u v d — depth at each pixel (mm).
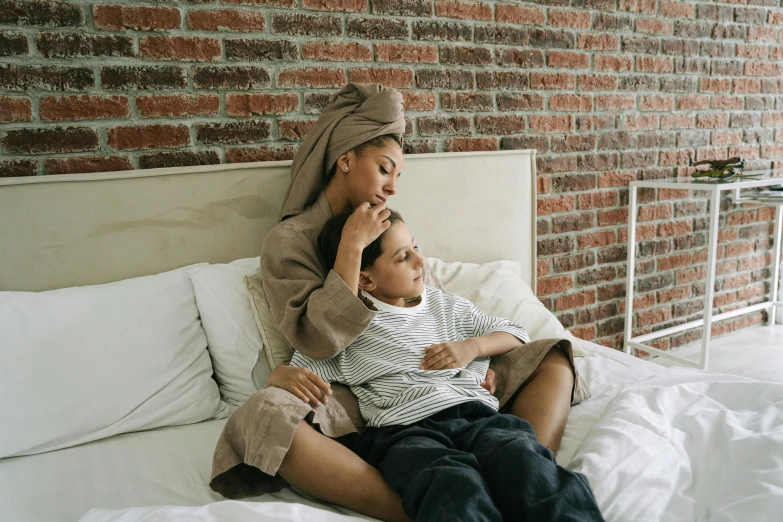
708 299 2236
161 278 1351
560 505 750
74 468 1040
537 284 2260
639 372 1434
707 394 1125
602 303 2447
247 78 1604
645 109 2414
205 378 1279
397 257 1168
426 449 878
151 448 1110
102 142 1447
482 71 1995
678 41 2451
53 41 1361
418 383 1066
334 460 886
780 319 3027
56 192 1340
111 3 1410
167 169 1457
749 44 2674
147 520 735
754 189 2781
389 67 1822
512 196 2014
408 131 1886
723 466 869
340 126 1383
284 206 1461
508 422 986
